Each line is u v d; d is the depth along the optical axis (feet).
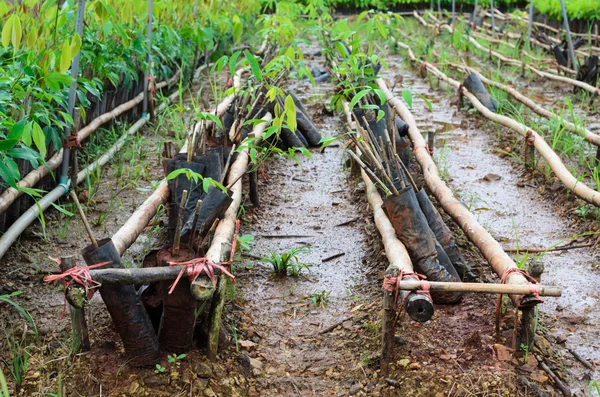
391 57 45.57
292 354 12.98
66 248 16.40
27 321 13.28
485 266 15.93
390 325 11.90
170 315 11.60
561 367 12.25
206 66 37.37
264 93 22.86
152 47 26.94
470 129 27.81
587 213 18.47
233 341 12.96
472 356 12.32
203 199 14.05
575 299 14.62
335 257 16.90
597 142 21.02
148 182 20.80
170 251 11.89
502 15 60.95
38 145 13.69
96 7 18.81
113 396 11.18
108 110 23.66
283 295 15.11
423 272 14.07
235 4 39.27
